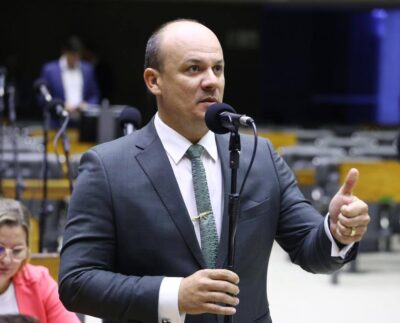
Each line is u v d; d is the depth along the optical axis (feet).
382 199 60.64
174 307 17.06
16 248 22.88
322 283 55.83
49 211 38.58
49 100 35.40
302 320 46.75
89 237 18.16
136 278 17.63
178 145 18.80
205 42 18.39
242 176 18.88
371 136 94.68
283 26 151.12
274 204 19.11
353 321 46.80
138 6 141.49
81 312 18.06
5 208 23.03
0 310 23.09
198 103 18.33
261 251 18.76
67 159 33.42
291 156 69.62
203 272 16.93
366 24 152.25
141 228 18.16
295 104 151.94
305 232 18.97
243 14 144.97
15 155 44.88
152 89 18.93
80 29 140.56
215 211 18.65
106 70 119.65
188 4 143.13
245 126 17.62
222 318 18.26
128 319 17.54
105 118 48.14
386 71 153.17
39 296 23.35
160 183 18.42
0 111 49.14
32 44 139.64
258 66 146.61
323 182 61.57
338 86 152.97
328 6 143.43
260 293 18.80
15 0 138.92
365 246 61.31
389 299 51.93
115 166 18.56
